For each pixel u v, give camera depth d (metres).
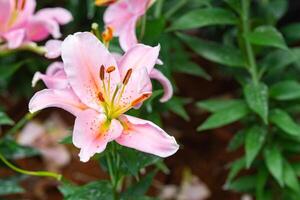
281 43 1.14
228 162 1.59
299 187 1.25
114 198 0.97
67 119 1.67
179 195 1.53
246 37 1.15
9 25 1.12
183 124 1.67
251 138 1.19
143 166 0.97
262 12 1.35
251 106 1.15
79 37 0.87
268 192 1.29
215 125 1.17
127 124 0.87
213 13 1.18
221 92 1.76
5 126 1.65
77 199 0.96
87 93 0.88
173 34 1.34
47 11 1.15
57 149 1.60
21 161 1.58
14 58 1.61
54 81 0.93
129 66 0.90
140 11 1.05
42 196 1.53
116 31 1.05
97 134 0.86
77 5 1.61
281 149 1.25
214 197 1.54
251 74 1.24
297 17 1.72
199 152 1.62
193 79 1.77
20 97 1.71
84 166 1.58
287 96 1.20
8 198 1.51
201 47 1.22
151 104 1.13
